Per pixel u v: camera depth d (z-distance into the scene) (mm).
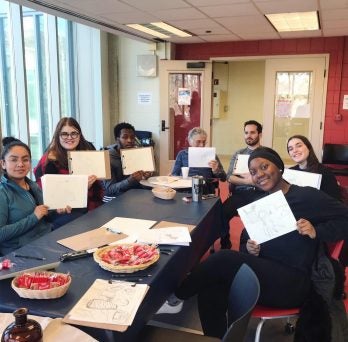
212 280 1894
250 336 2236
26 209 2098
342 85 5797
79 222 2084
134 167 3201
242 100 8859
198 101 6559
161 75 6422
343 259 2373
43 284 1276
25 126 4824
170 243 1765
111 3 3846
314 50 5863
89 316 1147
